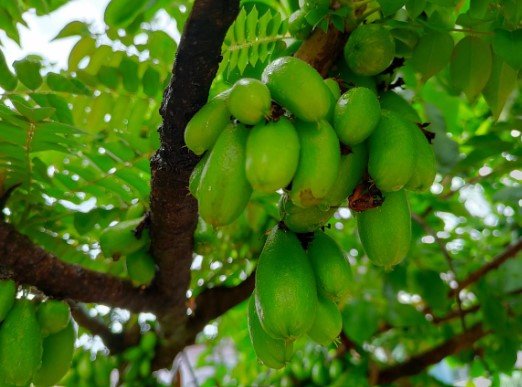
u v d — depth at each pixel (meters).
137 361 0.84
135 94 0.64
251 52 0.59
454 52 0.57
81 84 0.61
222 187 0.39
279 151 0.37
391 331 1.07
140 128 0.65
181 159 0.46
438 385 1.05
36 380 0.53
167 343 0.79
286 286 0.41
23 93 0.58
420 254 0.94
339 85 0.46
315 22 0.51
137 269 0.59
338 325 0.44
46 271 0.55
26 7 0.62
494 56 0.57
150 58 0.64
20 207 0.62
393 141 0.41
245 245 0.80
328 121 0.41
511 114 0.82
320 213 0.43
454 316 1.04
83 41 0.63
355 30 0.52
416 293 0.91
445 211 0.93
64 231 0.67
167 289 0.63
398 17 0.58
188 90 0.42
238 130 0.40
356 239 0.98
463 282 0.91
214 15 0.40
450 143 0.78
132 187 0.62
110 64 0.64
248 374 1.08
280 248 0.43
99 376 0.84
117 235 0.57
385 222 0.43
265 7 0.64
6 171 0.57
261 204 0.73
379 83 0.55
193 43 0.41
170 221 0.53
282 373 1.03
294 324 0.41
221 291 0.75
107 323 0.90
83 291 0.57
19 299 0.52
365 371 0.99
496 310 0.90
